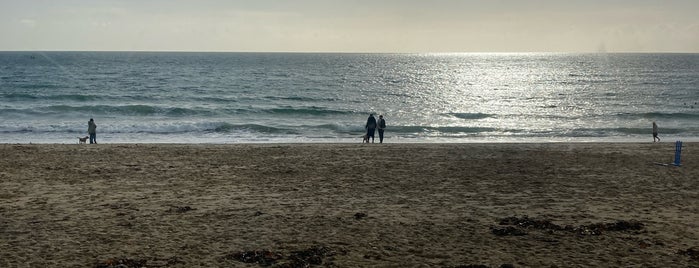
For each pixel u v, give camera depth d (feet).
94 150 80.02
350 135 119.65
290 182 58.95
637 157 77.66
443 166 68.74
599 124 143.23
